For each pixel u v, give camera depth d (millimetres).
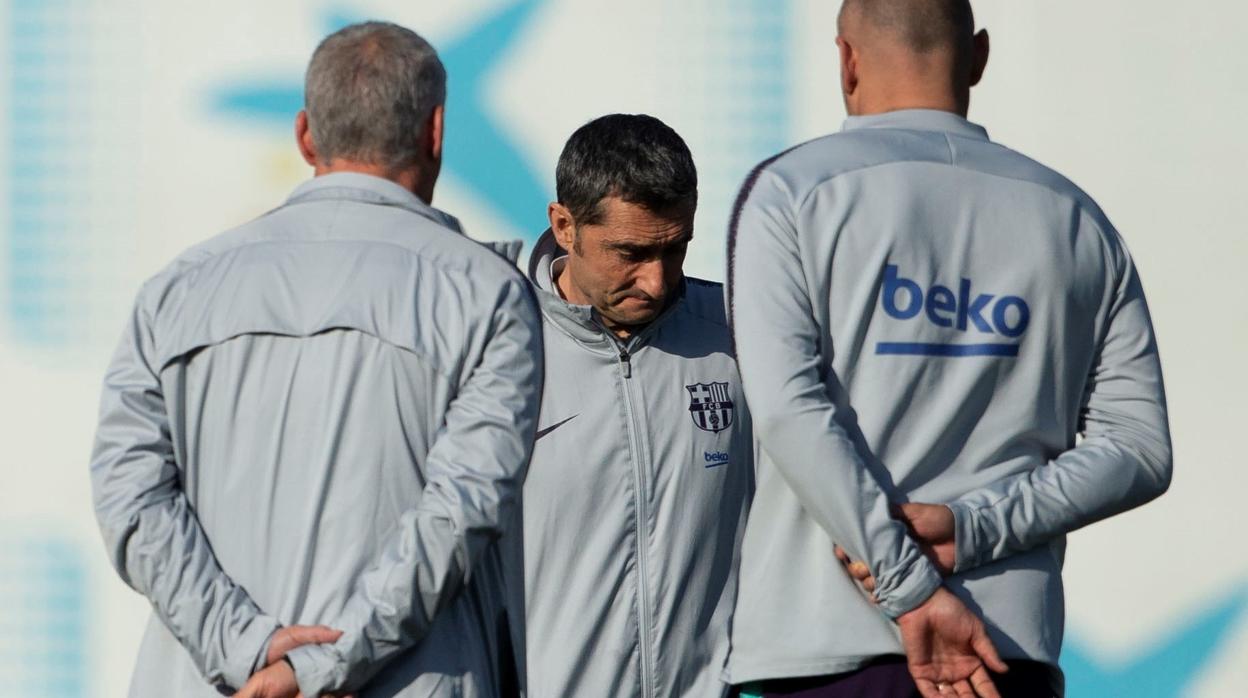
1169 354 15547
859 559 7945
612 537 10398
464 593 8484
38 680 15125
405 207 8500
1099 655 15469
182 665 8234
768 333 8008
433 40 15297
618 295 10188
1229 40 15484
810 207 8117
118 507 8023
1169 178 15500
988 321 8219
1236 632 15430
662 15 15367
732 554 10773
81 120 15195
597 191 9891
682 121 15352
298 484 8055
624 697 10383
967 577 8211
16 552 15141
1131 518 15523
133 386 8227
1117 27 15523
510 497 8062
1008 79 15555
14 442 15141
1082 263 8430
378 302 8156
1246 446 15461
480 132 15320
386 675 8117
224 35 15258
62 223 15180
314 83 8570
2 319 15133
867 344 8133
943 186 8273
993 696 7988
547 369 10555
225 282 8258
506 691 8836
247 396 8125
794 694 8398
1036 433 8383
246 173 15266
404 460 8094
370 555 8023
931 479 8219
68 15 15195
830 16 15398
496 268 8469
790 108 15367
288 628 7922
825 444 7848
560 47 15367
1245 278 15477
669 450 10539
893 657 8234
